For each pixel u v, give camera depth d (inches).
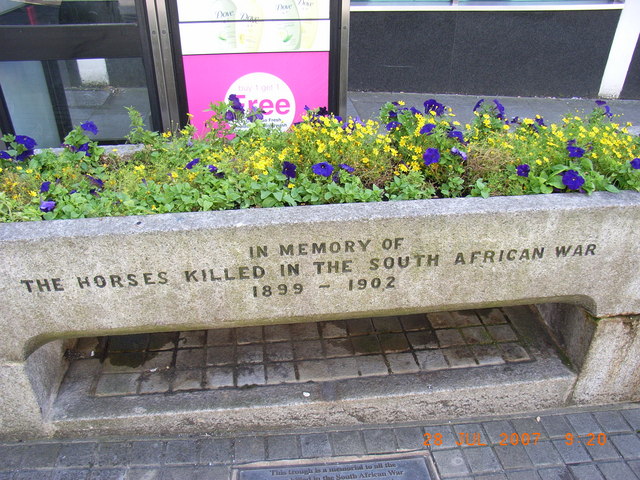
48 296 87.1
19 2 152.1
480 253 93.1
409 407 106.3
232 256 87.7
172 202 97.1
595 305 101.0
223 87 166.4
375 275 93.3
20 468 95.7
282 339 120.3
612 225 92.3
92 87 174.6
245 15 156.6
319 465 97.6
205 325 95.4
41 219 93.4
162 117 169.3
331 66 167.0
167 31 155.9
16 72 168.1
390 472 96.4
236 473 95.7
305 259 89.7
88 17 156.5
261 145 121.2
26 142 115.7
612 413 111.0
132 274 87.2
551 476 96.7
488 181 106.3
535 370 110.2
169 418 101.3
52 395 103.4
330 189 98.3
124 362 112.7
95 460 97.7
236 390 106.0
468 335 121.3
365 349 117.2
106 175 115.3
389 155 117.9
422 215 87.9
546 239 92.7
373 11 263.3
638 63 275.3
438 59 276.2
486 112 136.0
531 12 261.0
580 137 116.1
